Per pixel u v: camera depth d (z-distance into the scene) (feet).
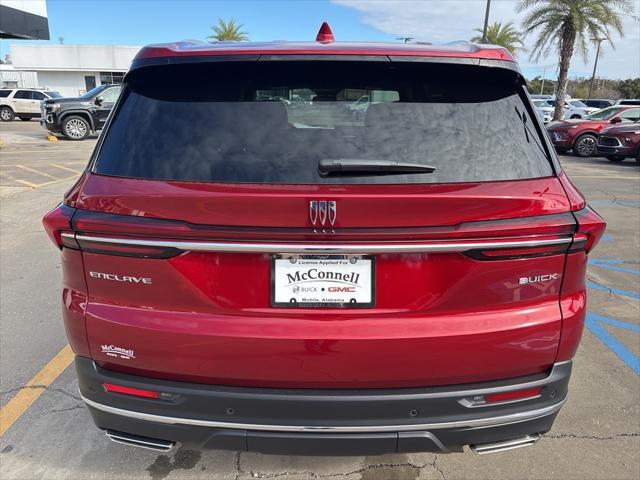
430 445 5.79
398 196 5.24
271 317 5.56
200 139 5.86
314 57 6.12
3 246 18.52
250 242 5.34
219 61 6.13
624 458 7.91
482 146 5.87
